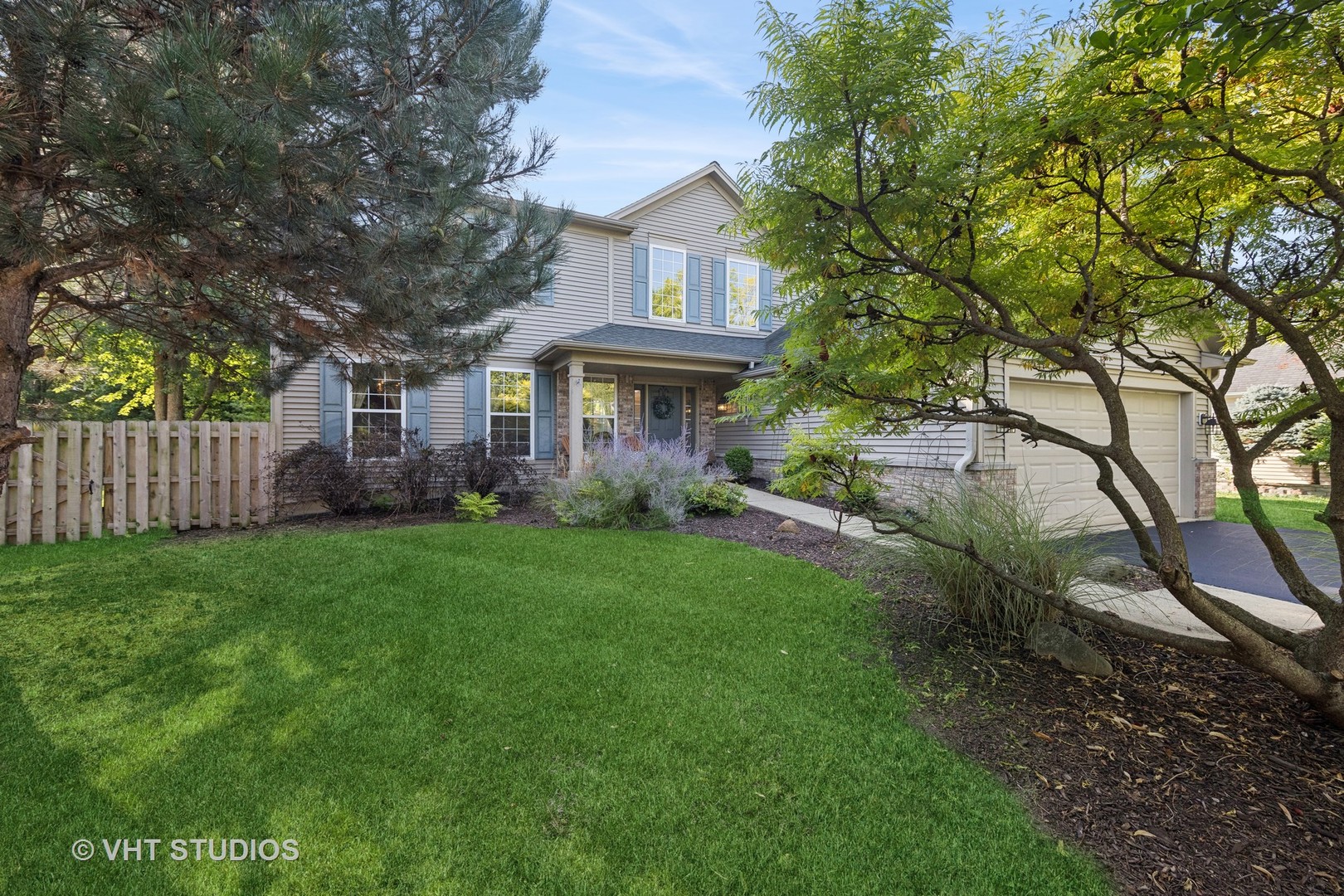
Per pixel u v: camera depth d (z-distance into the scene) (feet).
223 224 10.06
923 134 7.30
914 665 10.69
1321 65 6.94
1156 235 9.09
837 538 20.44
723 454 42.01
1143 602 13.76
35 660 10.62
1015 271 9.53
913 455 26.71
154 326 14.71
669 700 9.32
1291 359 47.78
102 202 9.59
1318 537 23.44
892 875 5.96
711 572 16.51
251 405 46.32
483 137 14.83
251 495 25.23
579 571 16.65
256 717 8.78
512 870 5.96
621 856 6.17
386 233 12.34
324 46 8.73
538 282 16.58
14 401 10.29
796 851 6.27
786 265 9.11
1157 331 10.79
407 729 8.46
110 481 22.31
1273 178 7.82
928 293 9.70
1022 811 6.86
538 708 9.07
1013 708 9.18
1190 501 29.78
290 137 9.34
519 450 36.76
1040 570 11.37
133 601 13.69
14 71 8.13
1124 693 9.60
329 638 11.64
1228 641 8.18
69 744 8.04
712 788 7.25
